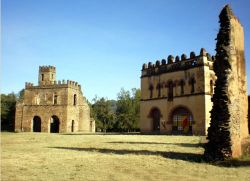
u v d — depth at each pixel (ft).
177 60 163.94
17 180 41.52
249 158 63.05
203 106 146.92
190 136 133.49
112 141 106.01
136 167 52.75
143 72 183.32
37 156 64.39
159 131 168.76
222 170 52.80
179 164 57.31
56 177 43.68
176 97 161.27
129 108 309.42
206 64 150.61
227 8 67.15
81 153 70.33
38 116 248.11
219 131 62.69
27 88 254.47
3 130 268.82
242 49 74.23
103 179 42.98
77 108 255.70
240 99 69.72
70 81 246.68
